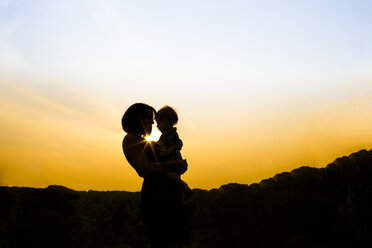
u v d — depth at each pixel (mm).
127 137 3148
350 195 5438
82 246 5242
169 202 3023
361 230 5215
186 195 3070
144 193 3102
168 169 3051
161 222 2990
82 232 5316
